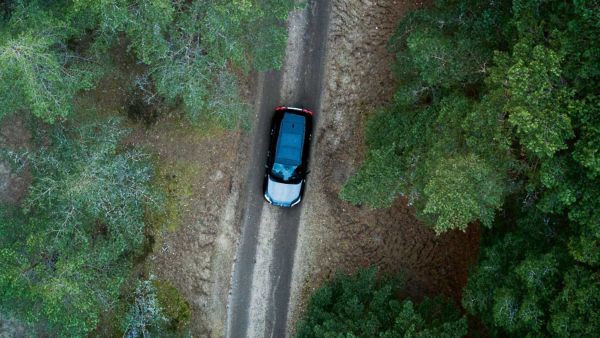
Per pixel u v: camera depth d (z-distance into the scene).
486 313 17.55
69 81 17.28
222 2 15.96
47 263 17.34
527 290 15.50
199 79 17.88
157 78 18.56
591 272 14.23
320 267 22.62
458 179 14.01
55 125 19.06
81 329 17.69
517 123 12.71
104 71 19.92
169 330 21.77
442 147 15.51
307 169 22.02
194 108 18.31
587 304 13.87
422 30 17.48
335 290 21.41
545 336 15.06
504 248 16.94
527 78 12.75
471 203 14.09
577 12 12.74
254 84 22.19
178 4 16.95
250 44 18.89
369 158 18.27
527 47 13.61
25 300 17.72
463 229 14.80
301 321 20.78
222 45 17.77
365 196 17.67
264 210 22.53
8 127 21.09
